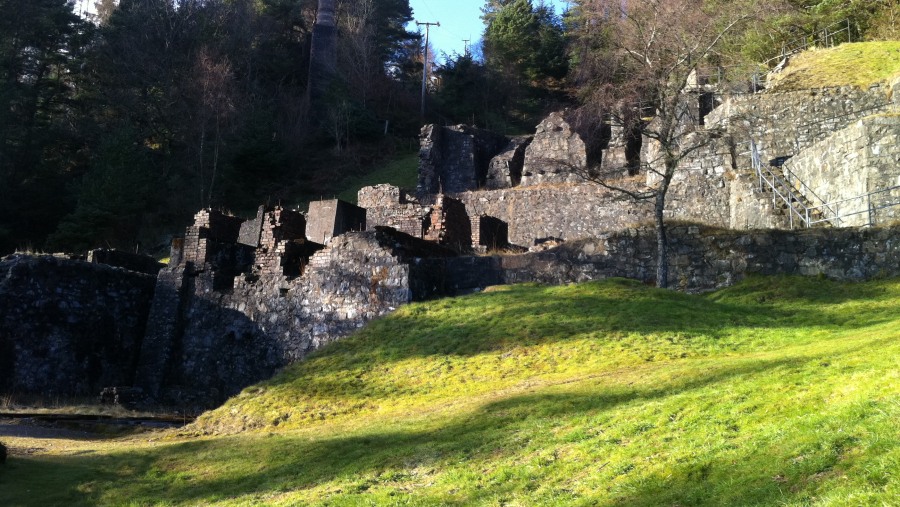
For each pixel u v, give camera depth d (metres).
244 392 16.59
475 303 18.39
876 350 9.41
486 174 43.59
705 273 19.08
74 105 52.03
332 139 55.56
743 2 23.75
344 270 19.98
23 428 16.78
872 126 20.61
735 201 26.97
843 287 17.16
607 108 24.64
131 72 52.38
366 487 9.77
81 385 22.06
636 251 19.84
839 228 18.17
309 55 63.53
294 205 47.28
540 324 16.36
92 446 14.72
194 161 48.41
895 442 6.13
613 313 16.47
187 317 22.41
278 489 10.51
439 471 9.80
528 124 59.59
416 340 17.05
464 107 62.03
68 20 53.31
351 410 14.50
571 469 8.48
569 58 57.28
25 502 10.69
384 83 62.81
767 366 10.35
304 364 17.34
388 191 32.06
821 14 37.12
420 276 19.78
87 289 22.84
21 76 51.47
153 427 16.94
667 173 20.33
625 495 7.22
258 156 47.97
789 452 6.75
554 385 12.80
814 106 27.70
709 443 7.74
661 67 22.45
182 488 11.32
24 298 21.59
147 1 57.53
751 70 32.03
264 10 65.38
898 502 5.29
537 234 34.72
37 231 43.50
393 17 76.00
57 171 46.84
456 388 14.34
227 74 51.53
